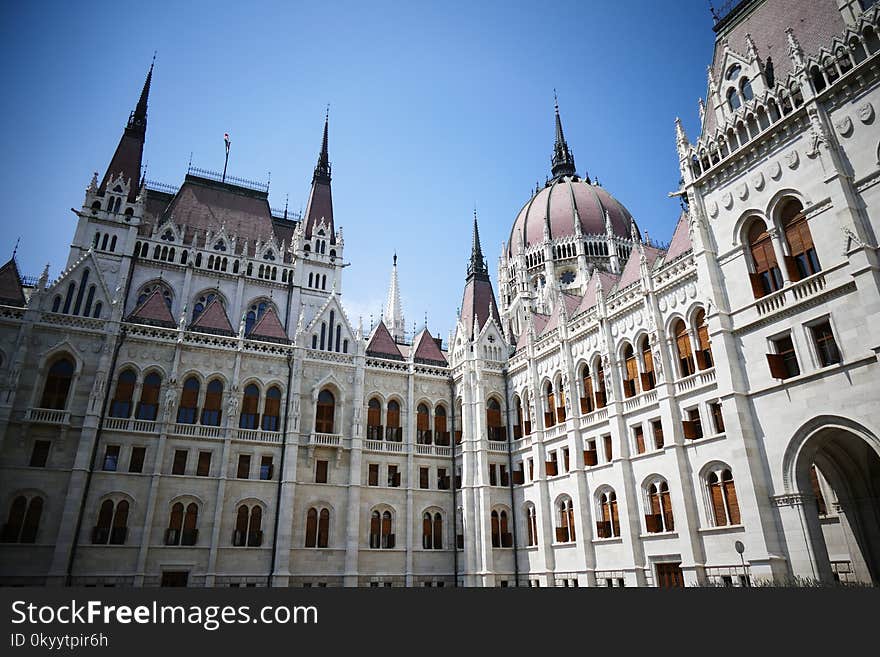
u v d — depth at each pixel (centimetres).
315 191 7912
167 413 4750
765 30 3644
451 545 5469
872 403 2622
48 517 4150
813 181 3014
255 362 5272
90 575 4150
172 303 6316
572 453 4672
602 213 9419
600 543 4288
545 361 5319
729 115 3634
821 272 2905
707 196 3659
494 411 5778
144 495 4497
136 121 7038
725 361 3291
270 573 4675
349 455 5306
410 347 6419
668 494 3806
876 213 2741
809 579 2697
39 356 4497
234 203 7394
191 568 4475
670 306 3975
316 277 7231
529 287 9044
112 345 4750
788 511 2895
